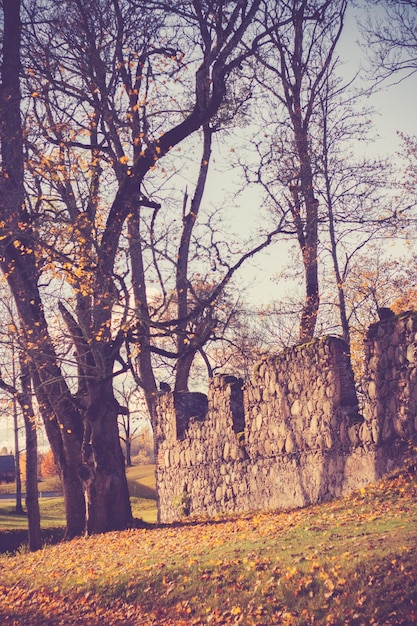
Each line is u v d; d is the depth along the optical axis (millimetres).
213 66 22219
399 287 33344
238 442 23750
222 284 21812
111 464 23922
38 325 22797
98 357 22250
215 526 19875
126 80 23234
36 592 15781
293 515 17375
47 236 21109
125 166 22000
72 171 20906
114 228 21828
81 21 21281
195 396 29125
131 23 21828
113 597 13672
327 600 10375
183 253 27953
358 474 17906
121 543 19953
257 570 12266
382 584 10133
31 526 25734
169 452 29297
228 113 27031
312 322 30141
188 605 12102
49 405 25250
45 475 108188
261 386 22562
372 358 17547
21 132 21875
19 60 22047
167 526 23203
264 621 10508
